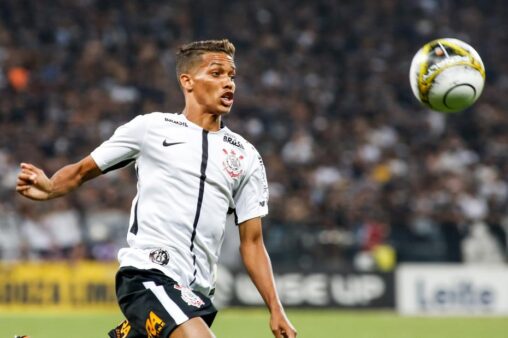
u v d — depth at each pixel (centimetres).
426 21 10581
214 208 2012
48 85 8738
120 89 8844
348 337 4538
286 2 10325
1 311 6053
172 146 2008
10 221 6378
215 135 2044
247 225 2070
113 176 7294
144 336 2009
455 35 10556
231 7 10144
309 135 8600
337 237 6750
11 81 8700
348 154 8512
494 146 9062
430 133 9006
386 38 10275
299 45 9938
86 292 6166
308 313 6262
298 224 6731
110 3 9762
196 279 2002
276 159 8094
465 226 6800
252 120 8688
